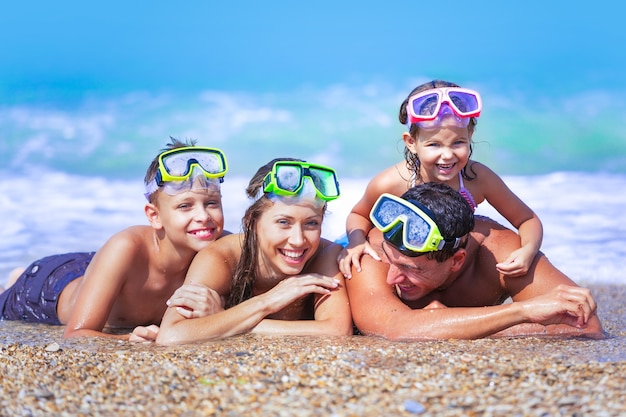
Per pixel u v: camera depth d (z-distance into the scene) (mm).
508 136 13711
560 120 14242
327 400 3172
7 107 15102
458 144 5059
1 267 7688
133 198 10625
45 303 5668
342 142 13664
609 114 14508
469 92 5059
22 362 3945
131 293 5176
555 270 4797
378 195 5410
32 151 12953
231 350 4121
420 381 3400
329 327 4590
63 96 15703
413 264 4531
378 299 4672
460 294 4984
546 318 4371
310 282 4691
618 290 6797
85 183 11398
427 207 4469
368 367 3680
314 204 4641
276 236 4641
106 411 3131
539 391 3162
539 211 9734
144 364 3826
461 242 4586
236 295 4910
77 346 4383
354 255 4914
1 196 10570
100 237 8805
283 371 3629
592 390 3131
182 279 5301
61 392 3381
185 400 3248
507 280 4816
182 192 4969
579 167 12125
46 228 9164
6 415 3076
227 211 9539
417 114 5055
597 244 8375
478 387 3271
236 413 3068
